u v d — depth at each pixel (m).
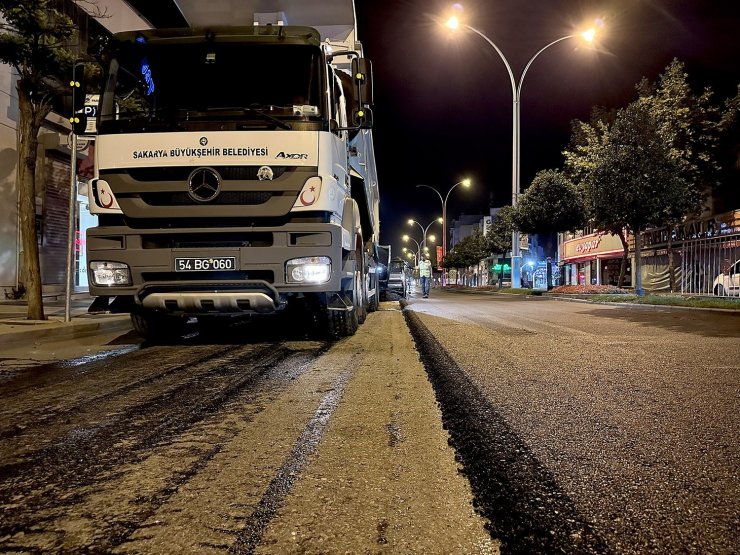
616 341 6.38
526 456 2.47
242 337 6.87
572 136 24.28
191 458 2.49
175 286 5.11
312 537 1.75
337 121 6.03
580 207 23.27
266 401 3.53
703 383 4.01
